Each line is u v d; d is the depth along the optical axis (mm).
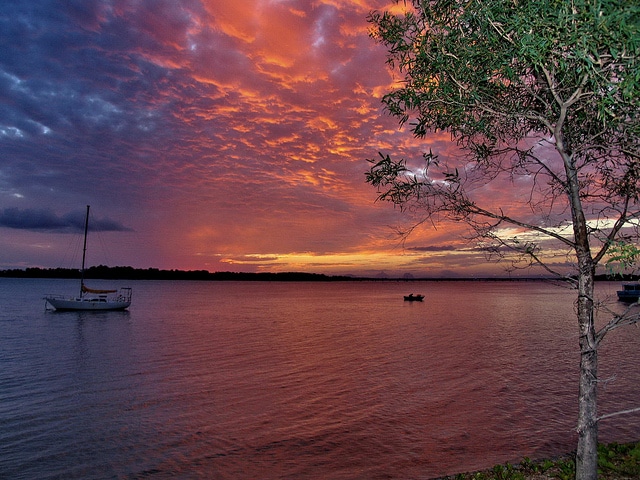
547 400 20516
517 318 66312
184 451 14711
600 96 4863
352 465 13633
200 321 61625
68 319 63312
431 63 5598
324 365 29219
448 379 24984
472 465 13516
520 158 6523
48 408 19438
